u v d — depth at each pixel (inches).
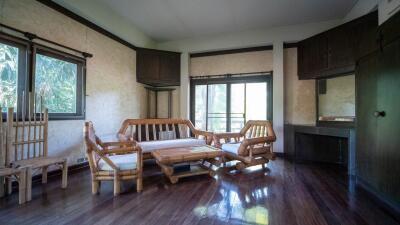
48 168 109.1
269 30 174.2
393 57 72.7
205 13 151.0
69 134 120.6
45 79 110.3
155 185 99.3
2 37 89.3
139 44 181.0
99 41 142.6
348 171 119.8
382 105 79.0
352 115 134.3
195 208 75.0
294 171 125.3
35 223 63.7
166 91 210.5
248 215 70.0
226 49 192.5
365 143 91.9
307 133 151.9
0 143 79.7
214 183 102.5
